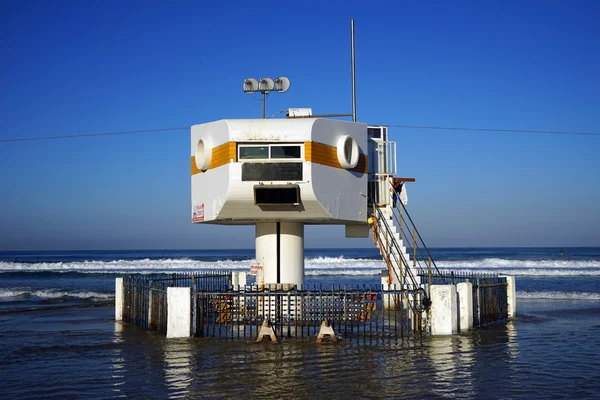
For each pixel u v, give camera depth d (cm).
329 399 1074
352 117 2078
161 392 1130
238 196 1714
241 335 1680
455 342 1577
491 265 7206
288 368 1295
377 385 1162
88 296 3494
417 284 1822
